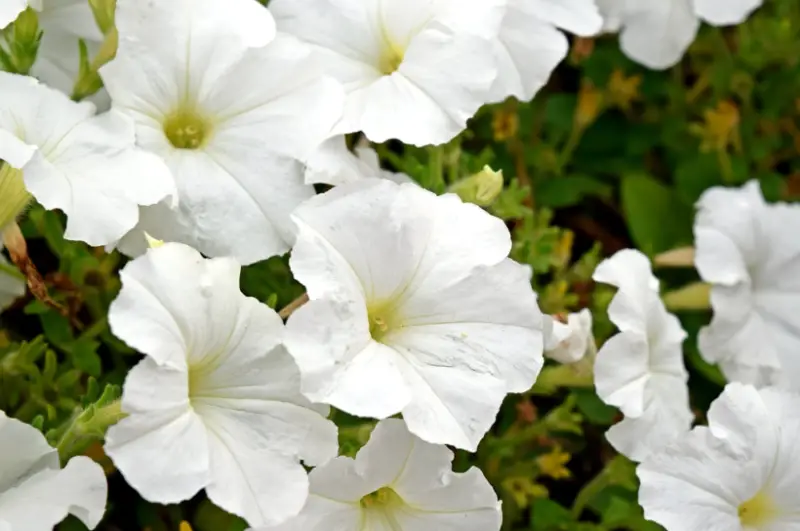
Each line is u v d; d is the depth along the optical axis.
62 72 0.77
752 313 0.83
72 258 0.76
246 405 0.69
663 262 0.84
